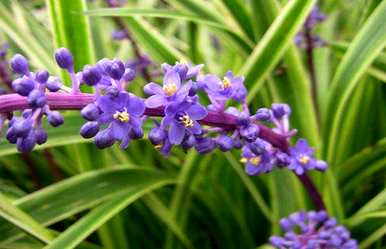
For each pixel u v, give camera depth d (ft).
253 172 0.38
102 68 0.30
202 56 0.69
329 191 0.53
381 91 0.64
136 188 0.51
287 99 0.54
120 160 0.59
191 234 0.63
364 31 0.50
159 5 0.81
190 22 0.64
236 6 0.57
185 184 0.56
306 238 0.43
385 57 0.52
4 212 0.43
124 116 0.29
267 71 0.51
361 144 0.64
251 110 0.62
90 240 0.58
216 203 0.61
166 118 0.30
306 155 0.39
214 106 0.34
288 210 0.54
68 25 0.51
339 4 0.80
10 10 0.65
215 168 0.61
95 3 0.70
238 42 0.56
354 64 0.50
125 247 0.54
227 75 0.34
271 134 0.38
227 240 0.62
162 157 0.65
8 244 0.48
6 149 0.46
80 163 0.54
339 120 0.56
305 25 0.59
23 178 0.64
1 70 0.58
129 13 0.50
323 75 0.65
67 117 0.48
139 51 0.62
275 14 0.55
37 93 0.28
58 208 0.48
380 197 0.50
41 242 0.47
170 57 0.56
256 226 0.64
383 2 0.50
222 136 0.34
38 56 0.59
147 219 0.63
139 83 0.65
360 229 0.50
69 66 0.30
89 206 0.49
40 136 0.29
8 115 0.29
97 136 0.29
